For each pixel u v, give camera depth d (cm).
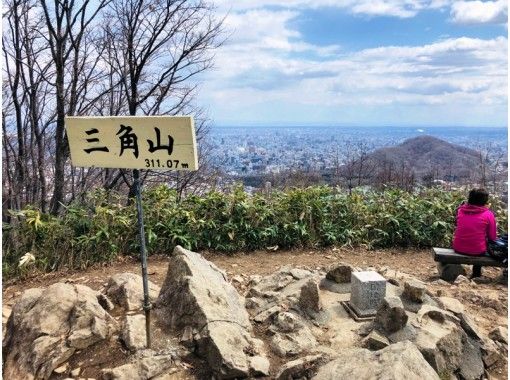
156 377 295
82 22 922
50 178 1041
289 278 432
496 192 770
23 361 314
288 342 332
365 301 372
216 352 300
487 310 439
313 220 667
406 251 670
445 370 322
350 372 279
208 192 654
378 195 727
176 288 356
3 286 498
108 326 338
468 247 531
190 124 277
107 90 999
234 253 616
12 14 932
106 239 559
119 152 297
